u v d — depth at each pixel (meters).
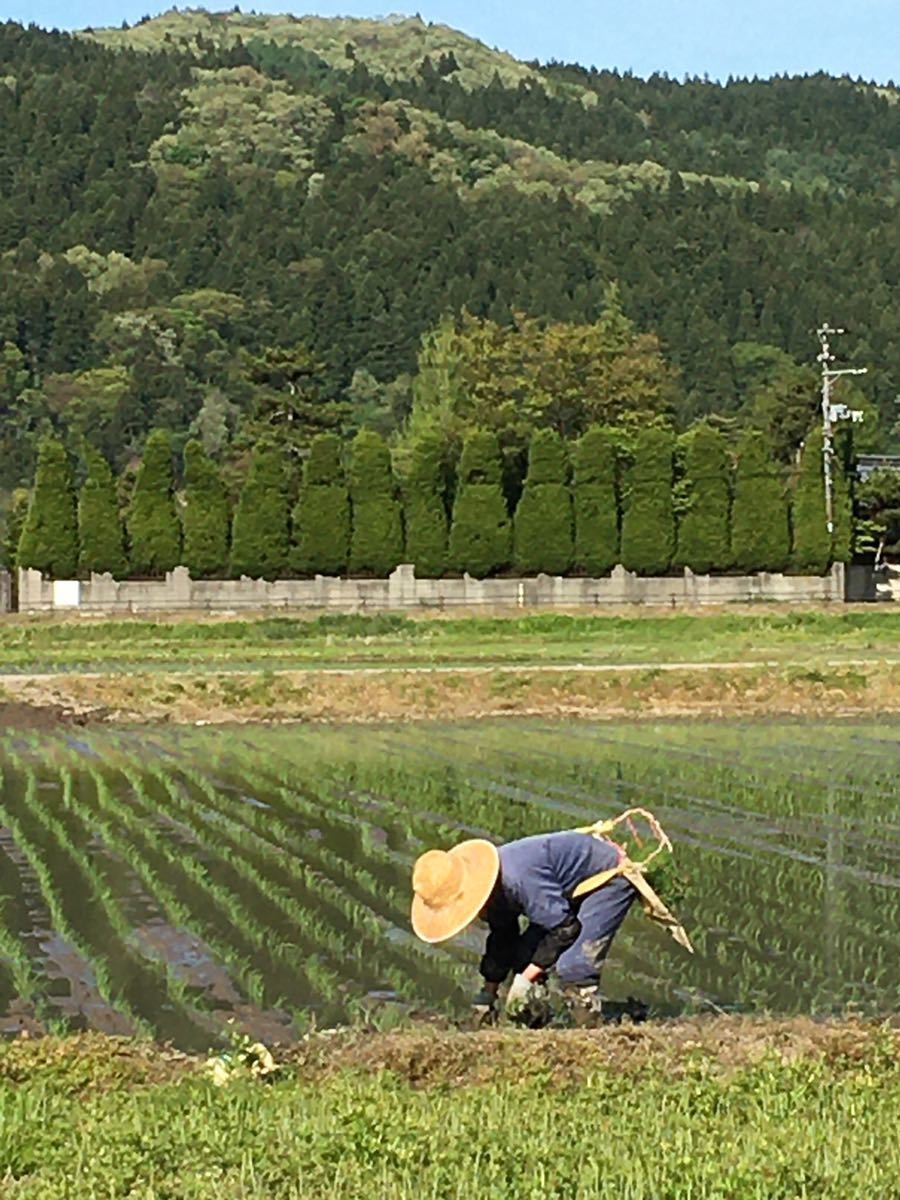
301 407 106.44
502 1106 13.41
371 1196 11.03
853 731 47.78
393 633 75.62
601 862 17.77
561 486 89.44
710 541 90.12
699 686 53.81
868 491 99.88
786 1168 11.42
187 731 48.50
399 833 30.38
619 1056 15.33
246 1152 12.05
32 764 40.81
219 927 22.91
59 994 19.66
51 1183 11.45
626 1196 10.97
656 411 109.75
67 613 82.12
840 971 20.62
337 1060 15.51
